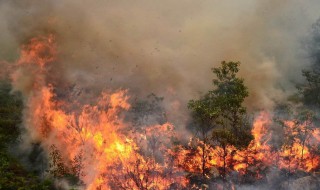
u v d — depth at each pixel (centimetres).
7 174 2392
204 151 2909
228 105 2611
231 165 2894
